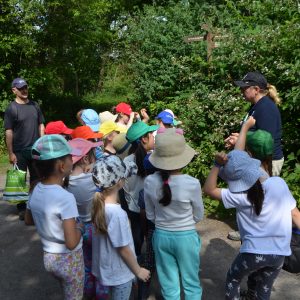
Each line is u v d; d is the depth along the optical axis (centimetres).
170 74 786
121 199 371
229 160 272
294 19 597
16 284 396
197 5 909
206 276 394
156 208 300
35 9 1140
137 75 855
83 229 297
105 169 269
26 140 568
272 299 353
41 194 268
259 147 288
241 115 598
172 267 304
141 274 276
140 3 1673
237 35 669
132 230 375
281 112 575
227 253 441
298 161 553
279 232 268
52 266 270
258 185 266
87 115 493
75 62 1373
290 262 296
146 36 857
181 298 354
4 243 491
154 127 385
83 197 322
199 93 674
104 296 303
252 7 720
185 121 638
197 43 780
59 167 269
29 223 303
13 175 550
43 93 1314
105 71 1903
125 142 409
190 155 296
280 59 576
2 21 1085
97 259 283
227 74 668
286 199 271
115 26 1519
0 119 1070
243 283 372
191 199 291
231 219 533
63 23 1235
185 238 294
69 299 279
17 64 1180
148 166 338
